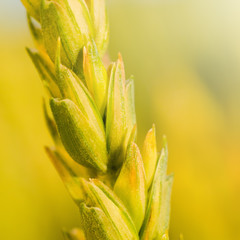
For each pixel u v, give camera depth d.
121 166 0.10
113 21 0.17
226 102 0.17
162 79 0.17
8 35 0.19
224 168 0.17
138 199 0.10
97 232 0.10
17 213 0.17
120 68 0.10
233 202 0.17
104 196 0.10
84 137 0.10
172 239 0.17
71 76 0.10
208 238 0.16
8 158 0.17
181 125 0.17
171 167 0.17
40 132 0.18
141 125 0.17
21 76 0.18
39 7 0.11
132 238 0.10
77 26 0.10
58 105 0.10
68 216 0.18
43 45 0.11
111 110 0.10
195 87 0.17
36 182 0.18
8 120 0.18
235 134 0.17
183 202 0.17
